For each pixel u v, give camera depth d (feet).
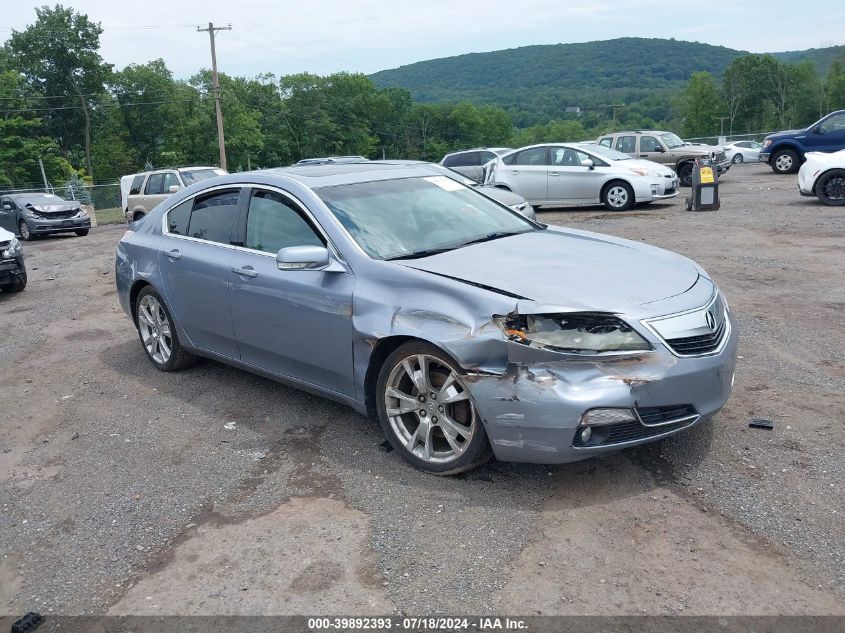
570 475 12.70
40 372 21.54
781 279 27.07
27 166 221.46
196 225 18.22
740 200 54.90
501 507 11.81
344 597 9.87
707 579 9.71
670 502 11.64
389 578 10.20
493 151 77.71
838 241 34.06
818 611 8.99
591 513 11.47
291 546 11.19
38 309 31.53
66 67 268.00
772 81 451.53
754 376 17.02
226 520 12.14
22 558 11.58
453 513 11.74
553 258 13.78
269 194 16.29
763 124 446.60
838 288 25.14
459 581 10.02
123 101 280.31
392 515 11.82
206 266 17.12
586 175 53.47
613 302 11.78
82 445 15.74
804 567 9.85
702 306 12.34
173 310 18.76
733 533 10.71
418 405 12.96
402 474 13.20
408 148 443.73
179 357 19.62
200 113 275.59
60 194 120.37
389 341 13.21
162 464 14.47
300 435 15.31
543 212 56.70
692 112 469.98
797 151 75.87
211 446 15.11
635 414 11.30
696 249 34.42
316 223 14.92
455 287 12.39
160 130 289.33
